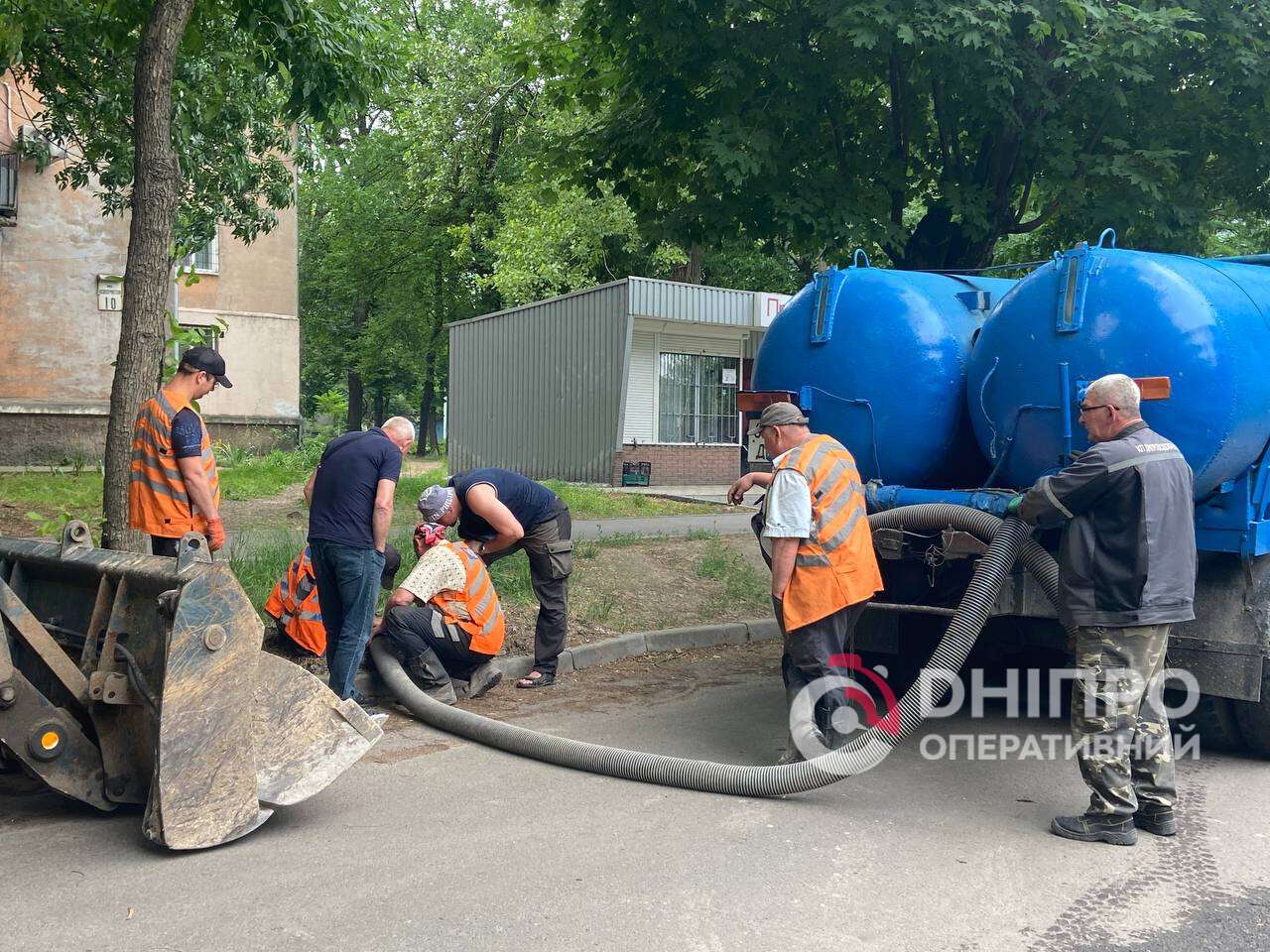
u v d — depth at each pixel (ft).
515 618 25.66
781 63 31.71
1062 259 16.16
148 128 20.70
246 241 43.09
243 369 77.46
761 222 34.17
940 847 13.26
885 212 32.96
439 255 111.65
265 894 11.50
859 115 34.86
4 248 62.85
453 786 15.61
